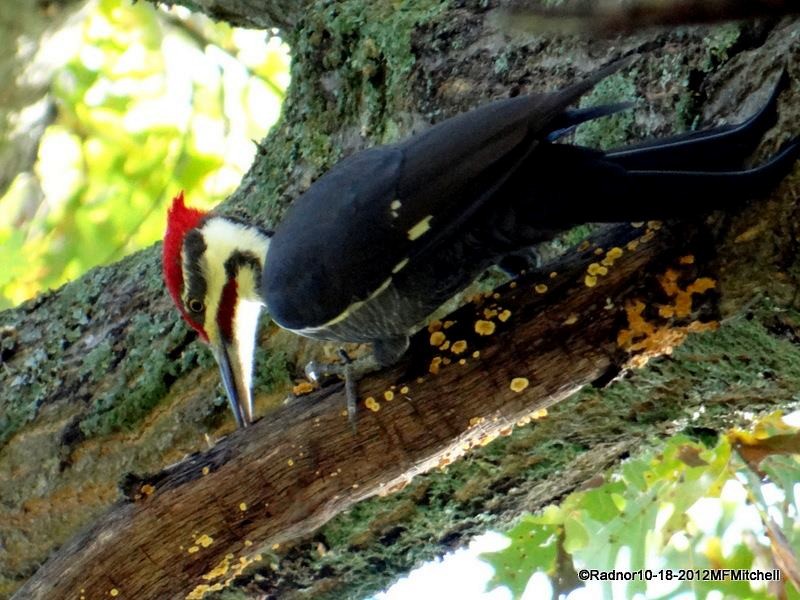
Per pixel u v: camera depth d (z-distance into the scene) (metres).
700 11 4.14
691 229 7.73
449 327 8.23
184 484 8.23
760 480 11.01
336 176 8.80
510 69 9.98
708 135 7.77
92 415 11.30
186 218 11.05
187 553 8.23
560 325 7.91
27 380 11.93
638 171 7.55
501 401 8.07
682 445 11.33
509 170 7.62
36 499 11.53
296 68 11.69
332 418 8.25
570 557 11.80
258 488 8.19
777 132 7.65
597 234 8.30
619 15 4.17
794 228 7.39
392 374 8.30
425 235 8.08
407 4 11.02
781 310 7.91
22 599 8.27
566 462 10.28
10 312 12.59
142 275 12.12
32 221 19.98
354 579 11.06
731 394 9.35
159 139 20.27
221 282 10.62
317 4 11.65
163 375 11.11
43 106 18.02
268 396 10.66
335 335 8.96
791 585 11.86
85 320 12.06
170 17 20.17
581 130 9.39
